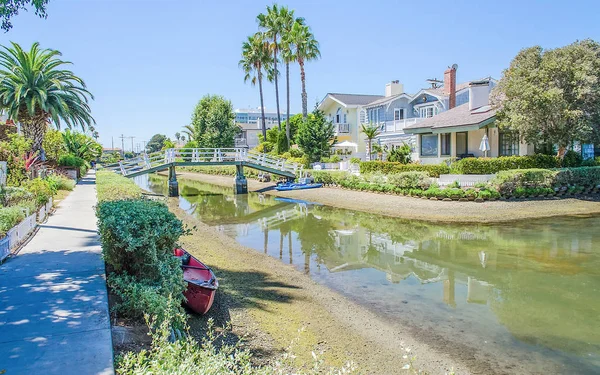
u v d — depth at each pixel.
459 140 29.33
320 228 18.28
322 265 12.27
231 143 60.31
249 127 79.25
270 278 10.75
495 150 27.14
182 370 3.52
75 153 49.44
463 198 21.44
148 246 6.53
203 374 3.54
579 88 20.64
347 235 16.62
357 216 20.94
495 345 7.01
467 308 8.70
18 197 14.34
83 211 16.16
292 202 27.27
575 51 21.38
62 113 28.47
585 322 7.89
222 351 4.54
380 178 26.81
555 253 12.90
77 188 27.67
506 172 21.78
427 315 8.35
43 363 4.35
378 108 43.47
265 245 15.14
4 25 9.42
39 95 27.45
